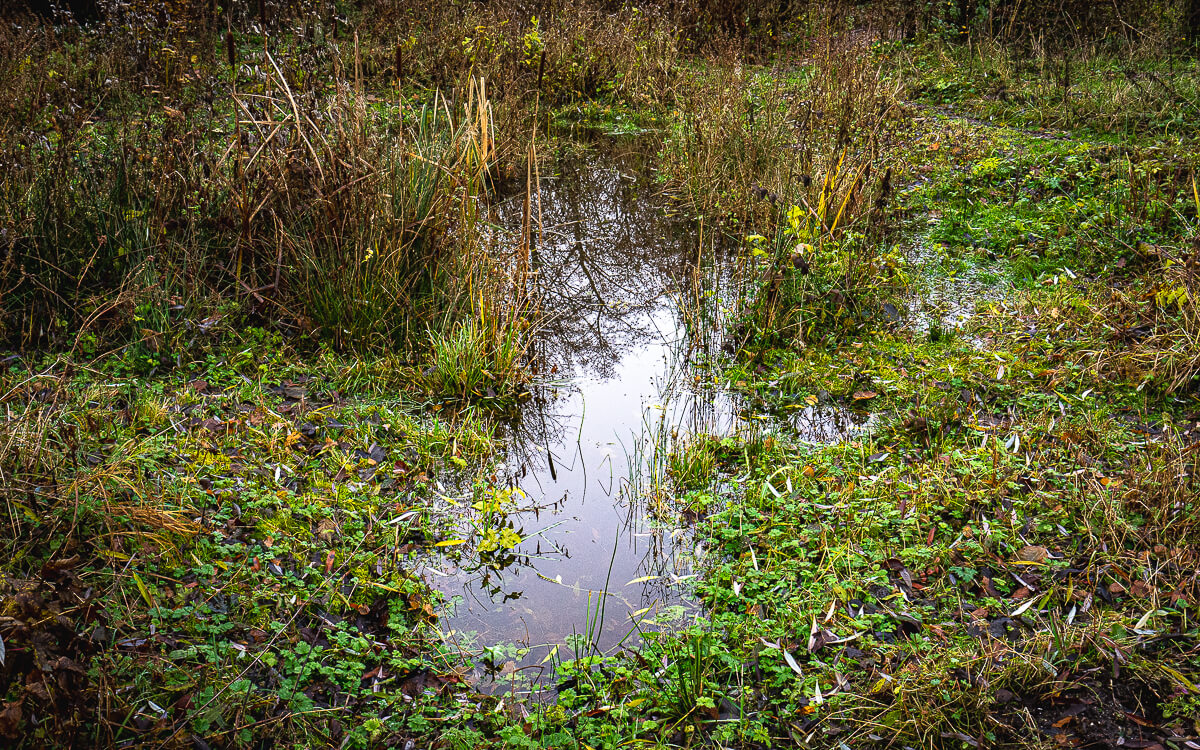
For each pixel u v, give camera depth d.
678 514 3.61
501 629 3.04
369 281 4.67
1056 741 2.49
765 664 2.77
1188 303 4.50
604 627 3.06
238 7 10.43
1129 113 7.98
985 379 4.37
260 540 3.20
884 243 6.00
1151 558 3.09
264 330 4.60
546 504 3.73
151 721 2.41
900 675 2.66
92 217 4.79
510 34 10.38
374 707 2.62
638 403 4.50
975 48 10.59
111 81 8.05
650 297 5.64
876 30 11.27
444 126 7.22
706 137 7.61
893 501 3.46
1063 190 6.62
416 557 3.31
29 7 9.82
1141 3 10.45
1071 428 3.88
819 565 3.15
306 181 4.78
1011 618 2.92
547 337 5.14
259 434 3.74
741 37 11.52
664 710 2.62
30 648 2.16
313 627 2.88
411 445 3.88
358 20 10.84
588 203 7.21
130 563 2.91
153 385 4.11
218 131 6.74
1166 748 2.45
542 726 2.57
